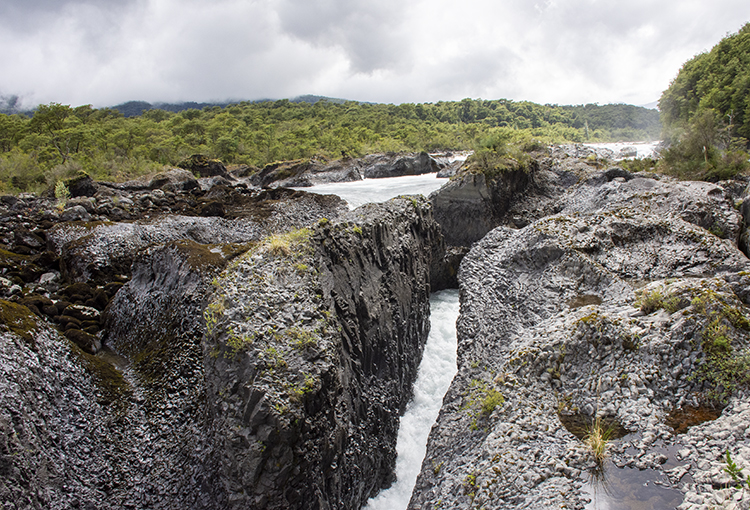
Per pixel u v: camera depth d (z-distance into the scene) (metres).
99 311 14.45
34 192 32.00
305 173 48.88
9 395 7.97
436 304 19.52
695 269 11.27
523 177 25.20
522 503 6.19
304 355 8.23
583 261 11.87
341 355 9.80
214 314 8.77
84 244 17.09
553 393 8.30
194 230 19.94
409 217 16.91
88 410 9.47
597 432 6.86
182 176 36.72
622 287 10.85
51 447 8.28
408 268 15.83
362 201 29.88
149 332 12.21
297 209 25.50
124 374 11.10
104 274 16.38
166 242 13.95
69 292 14.99
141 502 8.57
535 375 8.62
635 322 8.61
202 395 10.08
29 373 8.77
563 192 25.86
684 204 14.32
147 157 60.78
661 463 6.18
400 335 14.04
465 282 14.91
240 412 7.63
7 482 7.10
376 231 13.99
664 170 23.25
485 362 11.10
